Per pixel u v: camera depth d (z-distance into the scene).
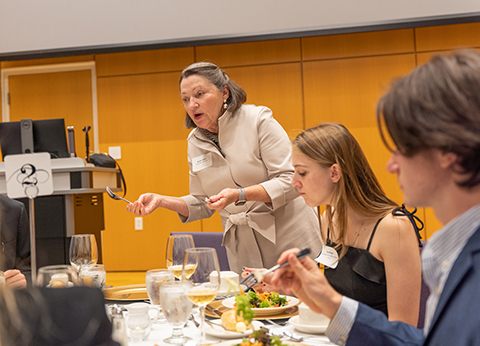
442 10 4.02
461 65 0.60
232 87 1.97
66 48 4.46
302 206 2.02
